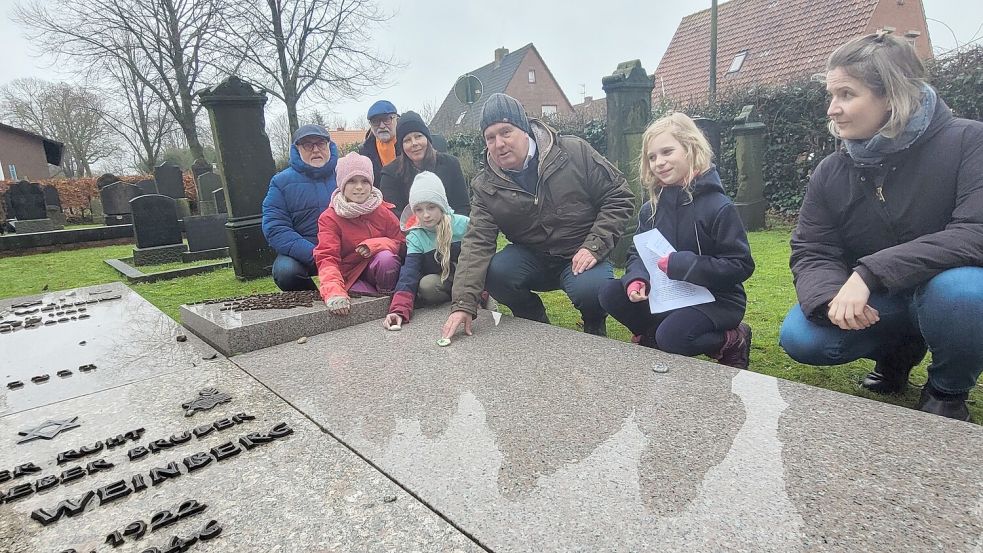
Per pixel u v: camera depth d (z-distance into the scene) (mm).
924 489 1193
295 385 2018
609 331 3332
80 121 29844
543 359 2146
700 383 1839
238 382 2082
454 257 3107
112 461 1520
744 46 16328
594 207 2832
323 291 2820
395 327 2676
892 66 1655
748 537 1081
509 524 1162
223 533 1184
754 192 7316
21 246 9086
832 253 2033
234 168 5469
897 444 1382
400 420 1677
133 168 32938
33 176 27656
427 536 1143
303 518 1221
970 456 1311
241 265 5602
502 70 30406
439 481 1335
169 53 19000
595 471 1339
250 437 1588
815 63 14195
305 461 1465
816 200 2053
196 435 1639
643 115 5230
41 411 1879
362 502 1271
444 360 2189
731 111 8281
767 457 1355
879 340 2016
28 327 2980
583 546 1085
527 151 2699
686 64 17734
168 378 2150
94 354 2479
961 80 6156
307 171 3947
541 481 1311
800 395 1707
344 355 2326
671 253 2230
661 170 2260
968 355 1689
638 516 1163
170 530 1202
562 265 2984
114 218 12422
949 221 1794
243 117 5465
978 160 1690
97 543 1176
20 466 1497
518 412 1687
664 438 1479
